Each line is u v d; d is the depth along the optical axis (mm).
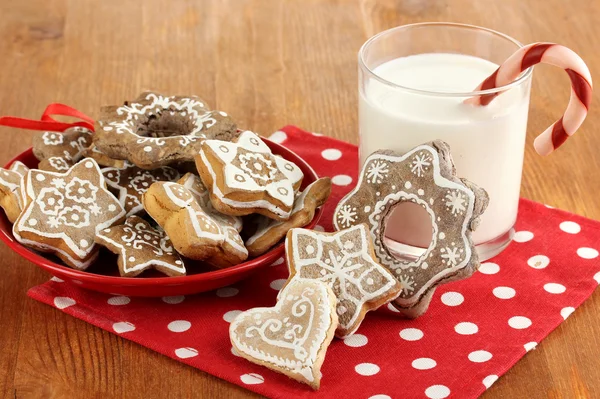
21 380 734
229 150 779
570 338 761
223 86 1003
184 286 757
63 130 859
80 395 726
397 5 1114
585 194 878
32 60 1031
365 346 751
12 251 823
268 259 767
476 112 781
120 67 1026
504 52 817
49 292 785
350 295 749
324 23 1090
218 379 734
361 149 820
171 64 1031
